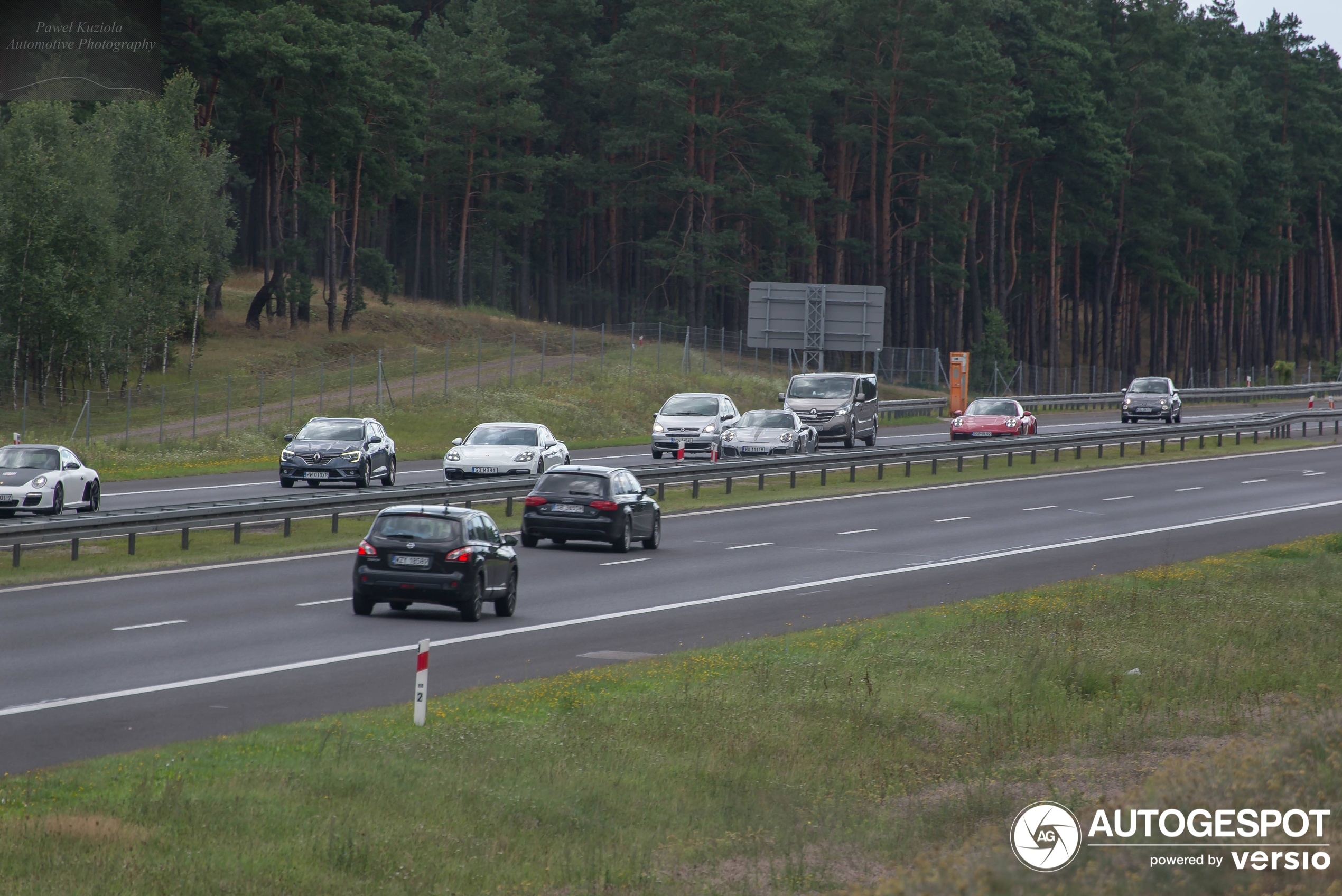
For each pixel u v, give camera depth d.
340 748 32.06
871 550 78.31
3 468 80.06
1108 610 58.81
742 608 59.62
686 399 125.25
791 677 44.44
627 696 40.53
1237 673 47.50
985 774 34.06
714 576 68.31
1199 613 59.16
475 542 54.66
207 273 188.75
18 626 49.75
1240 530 89.25
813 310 179.75
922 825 29.03
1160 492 108.81
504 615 56.25
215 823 25.86
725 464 104.38
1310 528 90.94
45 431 133.62
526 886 24.16
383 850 25.08
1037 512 96.69
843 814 30.05
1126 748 37.28
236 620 52.56
